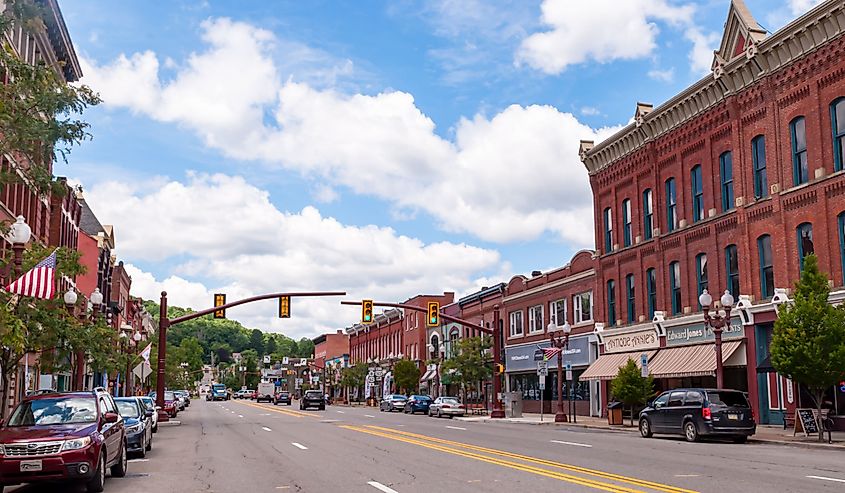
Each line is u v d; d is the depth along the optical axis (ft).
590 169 155.33
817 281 82.84
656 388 132.05
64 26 110.73
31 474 45.03
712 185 117.80
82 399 52.26
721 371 96.68
